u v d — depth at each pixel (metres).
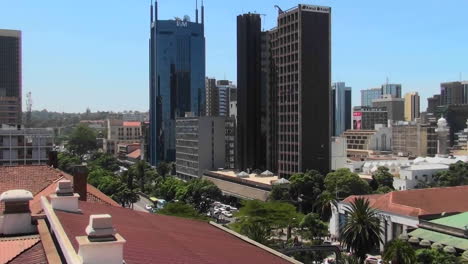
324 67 197.25
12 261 21.30
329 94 198.12
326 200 137.25
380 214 117.44
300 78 193.50
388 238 115.25
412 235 105.06
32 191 43.06
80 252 16.48
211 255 24.42
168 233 28.92
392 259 79.31
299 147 193.25
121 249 16.84
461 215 106.75
